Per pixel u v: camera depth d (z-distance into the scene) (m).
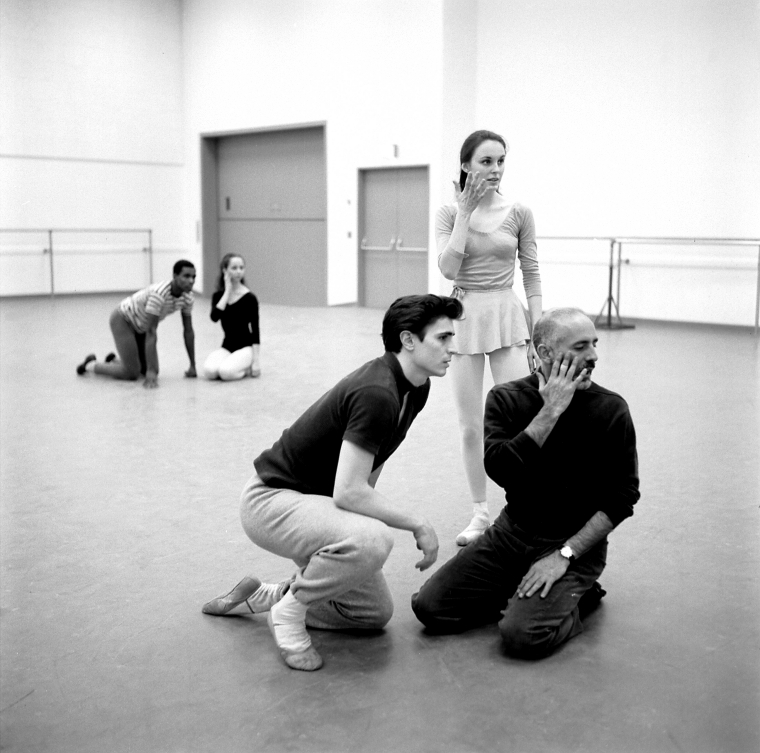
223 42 15.77
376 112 13.73
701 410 6.18
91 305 14.29
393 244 13.93
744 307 11.17
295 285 15.47
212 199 16.64
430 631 2.79
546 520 2.72
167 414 6.16
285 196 15.41
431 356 2.53
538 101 12.70
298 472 2.65
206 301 15.45
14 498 4.21
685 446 5.15
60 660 2.59
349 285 14.57
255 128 15.45
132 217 16.47
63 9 15.16
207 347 9.52
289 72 14.80
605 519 2.67
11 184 15.02
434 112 13.04
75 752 2.12
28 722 2.26
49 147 15.30
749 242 10.35
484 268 3.66
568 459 2.68
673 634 2.74
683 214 11.54
